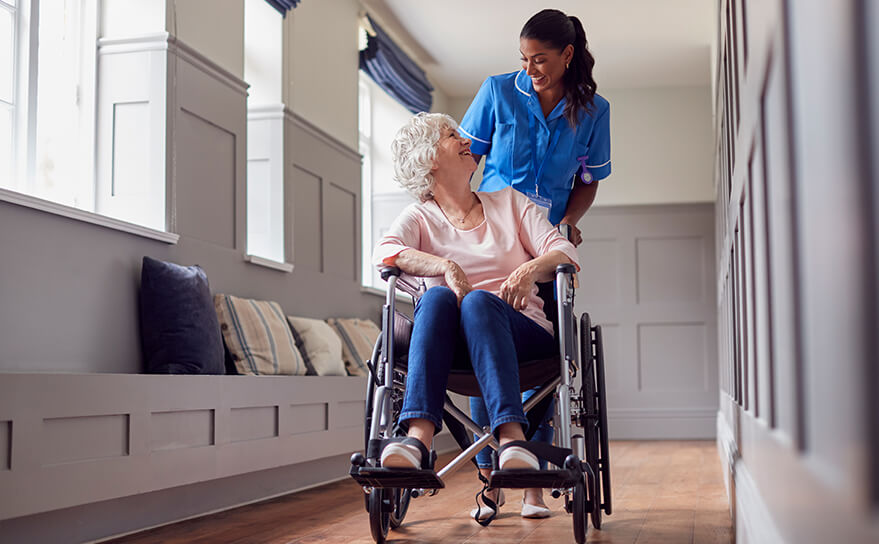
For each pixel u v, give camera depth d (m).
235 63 3.74
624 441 6.63
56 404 2.04
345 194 4.96
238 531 2.42
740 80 1.63
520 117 2.71
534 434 2.45
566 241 2.14
